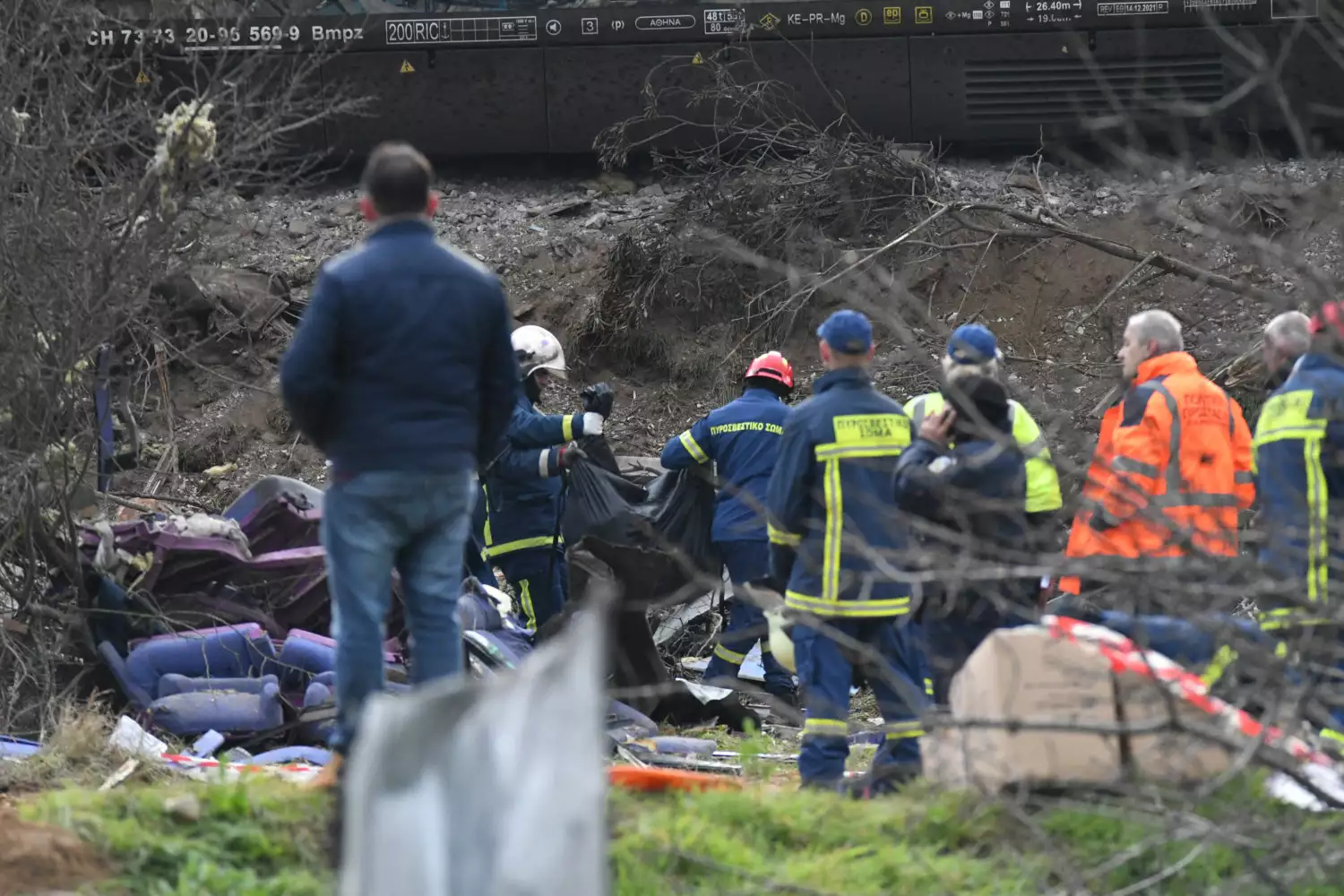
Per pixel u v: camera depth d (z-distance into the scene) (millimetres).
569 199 61000
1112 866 16969
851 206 55344
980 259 53250
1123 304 54375
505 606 33125
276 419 53031
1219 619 17375
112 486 44281
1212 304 52875
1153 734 18891
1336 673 17906
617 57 58312
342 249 57094
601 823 10742
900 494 21469
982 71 57844
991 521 21484
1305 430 23406
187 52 33031
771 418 33094
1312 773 19531
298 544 31141
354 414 18781
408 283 18812
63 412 29219
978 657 19953
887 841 19328
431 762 10305
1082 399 51812
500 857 10344
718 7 57781
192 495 50312
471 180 63281
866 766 27359
